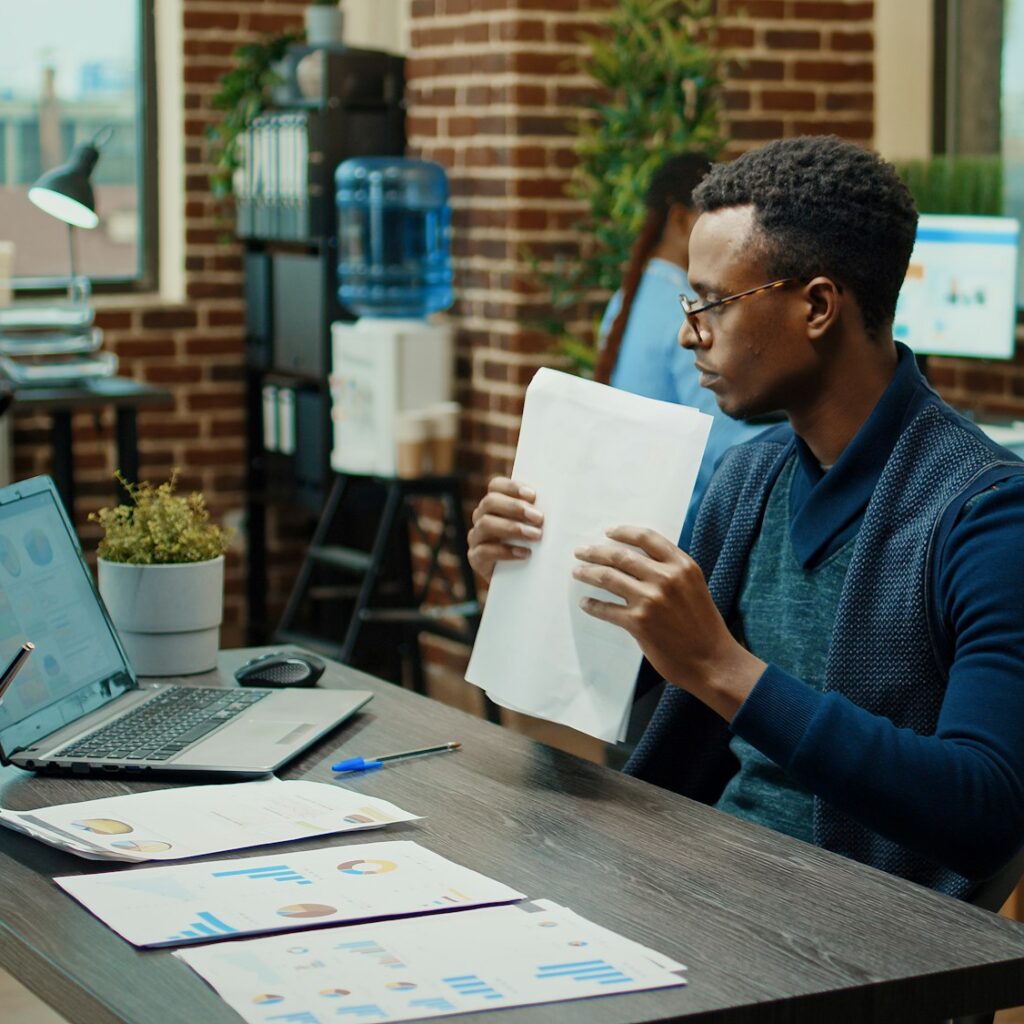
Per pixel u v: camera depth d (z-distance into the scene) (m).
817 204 1.77
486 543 1.89
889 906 1.45
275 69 5.39
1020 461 1.76
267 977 1.26
